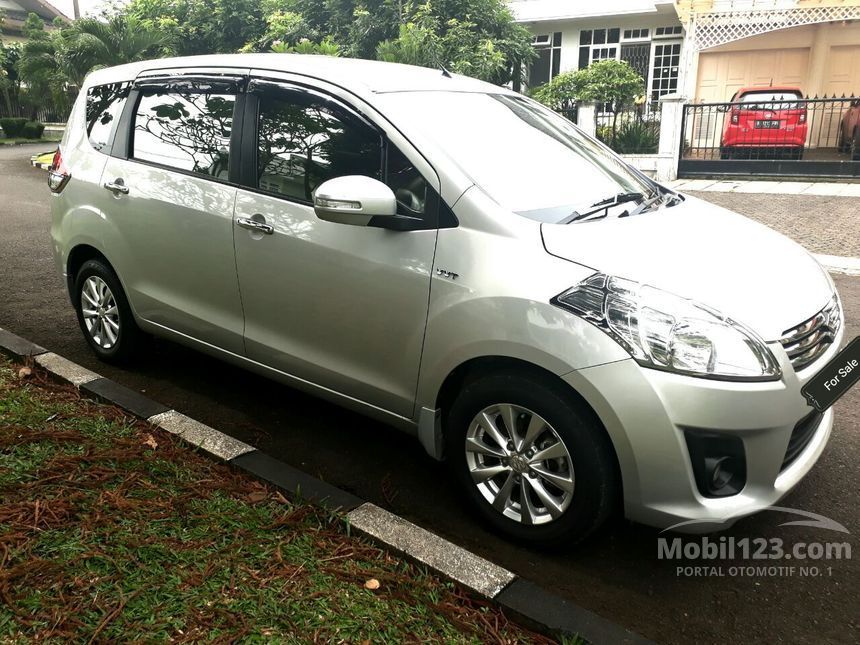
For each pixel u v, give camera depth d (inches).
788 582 106.8
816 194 452.1
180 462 125.6
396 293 116.3
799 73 669.9
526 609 93.4
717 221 132.6
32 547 99.7
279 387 168.7
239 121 139.0
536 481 108.0
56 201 176.2
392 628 89.7
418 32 583.8
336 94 127.6
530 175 124.2
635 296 98.6
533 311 102.0
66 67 676.1
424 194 115.7
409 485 130.3
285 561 100.6
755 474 99.7
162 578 95.3
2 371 159.8
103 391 149.9
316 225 124.9
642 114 605.3
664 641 95.0
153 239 151.9
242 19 740.0
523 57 678.5
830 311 112.3
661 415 95.3
